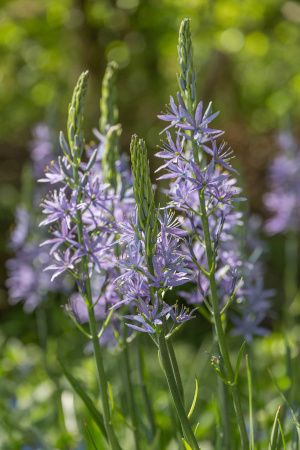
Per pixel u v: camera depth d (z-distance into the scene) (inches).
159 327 95.9
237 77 533.6
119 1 436.5
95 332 111.7
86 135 488.7
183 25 98.7
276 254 430.3
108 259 120.1
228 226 123.8
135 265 95.7
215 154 97.9
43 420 205.8
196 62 537.6
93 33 466.0
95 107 488.4
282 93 508.7
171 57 527.5
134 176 94.8
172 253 98.0
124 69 499.2
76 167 110.7
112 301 130.1
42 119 531.5
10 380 269.0
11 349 278.8
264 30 459.8
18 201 456.4
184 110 98.3
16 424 197.6
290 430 155.3
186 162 100.4
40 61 480.1
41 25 464.8
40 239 232.7
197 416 198.7
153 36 472.4
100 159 142.6
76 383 120.4
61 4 452.1
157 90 517.3
